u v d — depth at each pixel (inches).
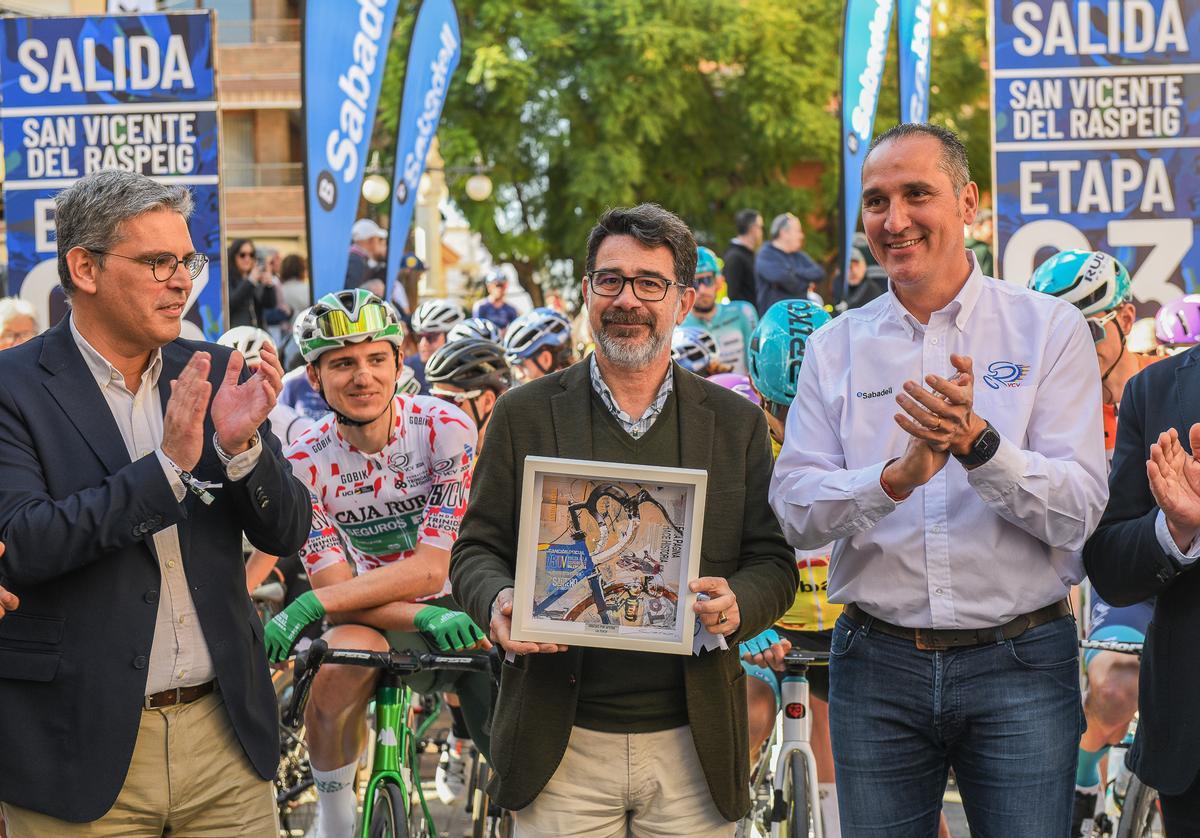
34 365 126.9
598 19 1007.6
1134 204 300.2
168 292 125.5
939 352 134.2
